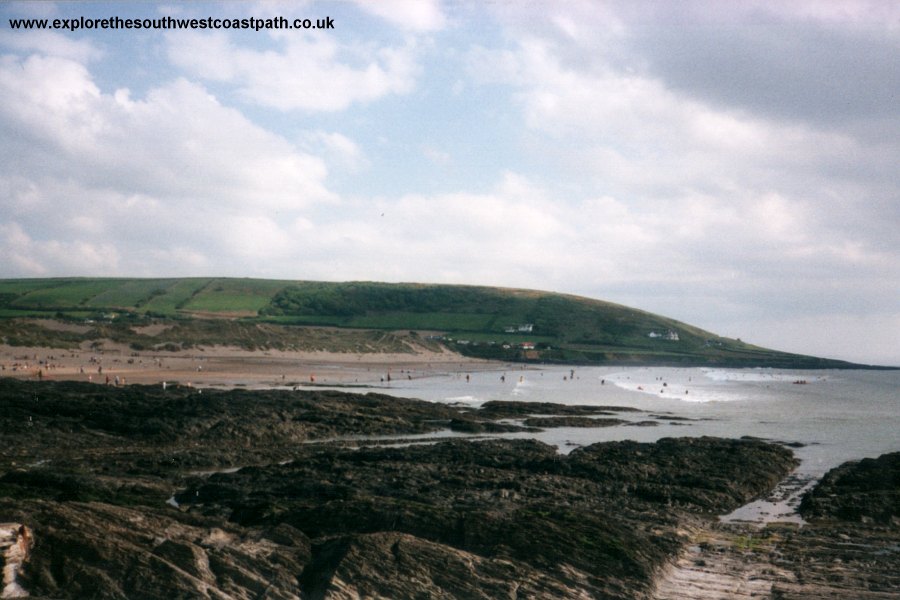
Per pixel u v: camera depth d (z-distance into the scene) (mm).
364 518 23406
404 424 55719
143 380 86250
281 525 20641
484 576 18812
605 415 71438
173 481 33219
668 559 22547
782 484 38375
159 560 17641
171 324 149875
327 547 19375
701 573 21812
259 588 17594
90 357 110562
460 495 29969
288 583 17844
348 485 31391
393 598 17562
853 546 25281
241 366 118438
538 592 18578
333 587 17438
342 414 56094
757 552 24391
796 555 24000
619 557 21250
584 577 20172
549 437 54906
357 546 18828
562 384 125062
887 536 26688
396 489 30875
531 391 105312
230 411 51312
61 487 28188
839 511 30719
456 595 18047
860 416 75375
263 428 48719
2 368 88688
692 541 25422
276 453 42938
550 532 22141
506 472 35750
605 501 31234
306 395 66375
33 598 16250
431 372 146125
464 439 50438
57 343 116688
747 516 30938
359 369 136750
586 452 42594
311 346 163500
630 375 165875
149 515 20203
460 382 119812
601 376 159000
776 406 87750
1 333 113938
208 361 123562
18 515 18406
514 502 29359
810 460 46250
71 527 18312
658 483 35500
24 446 41438
